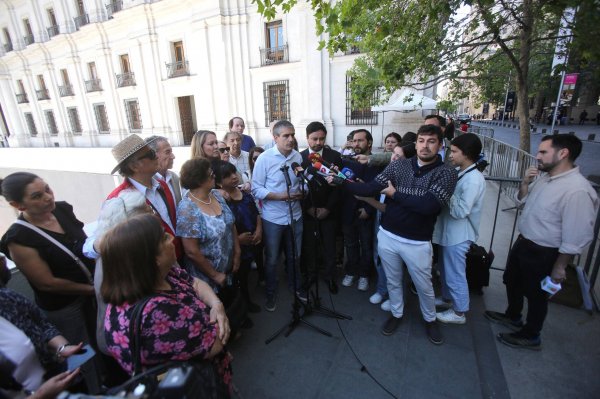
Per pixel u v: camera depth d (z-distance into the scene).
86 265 1.91
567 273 2.67
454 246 2.43
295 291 2.61
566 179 2.00
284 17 12.14
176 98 16.00
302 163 3.08
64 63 19.84
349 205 3.05
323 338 2.51
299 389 2.04
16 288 2.21
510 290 2.46
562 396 1.90
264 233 2.90
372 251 3.20
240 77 13.55
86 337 1.98
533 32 4.68
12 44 22.36
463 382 2.03
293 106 12.90
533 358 2.19
